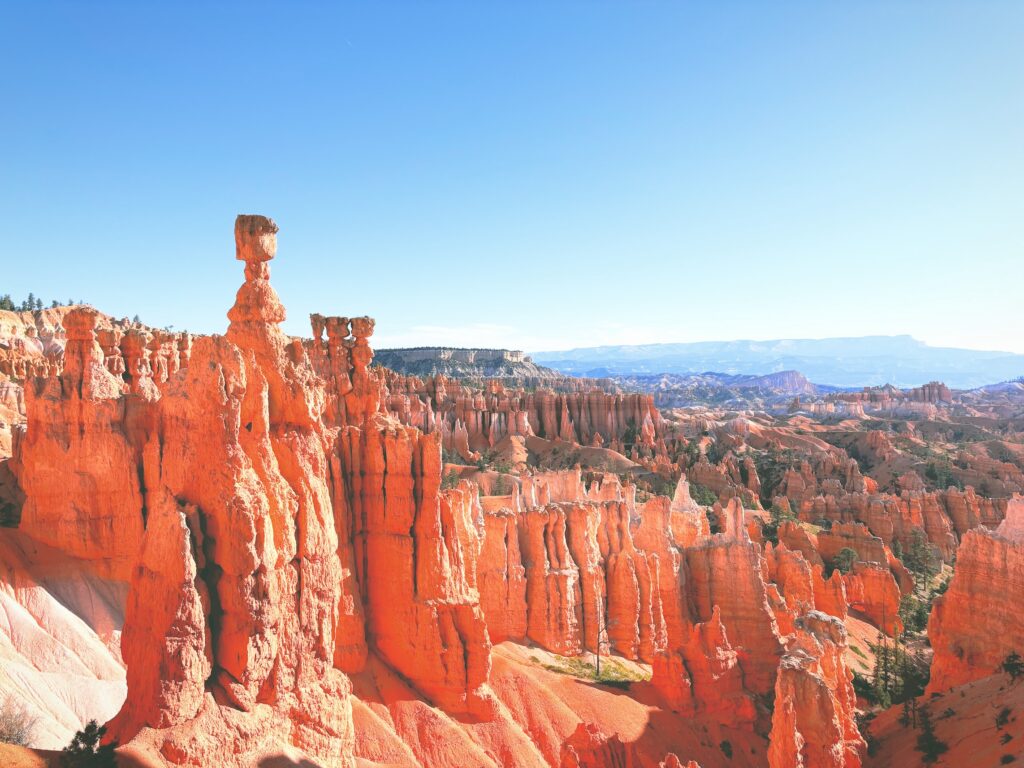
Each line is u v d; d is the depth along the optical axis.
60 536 48.12
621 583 72.12
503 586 66.31
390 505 51.06
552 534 71.12
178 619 30.91
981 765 45.62
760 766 57.16
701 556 74.19
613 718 55.44
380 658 50.56
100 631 46.75
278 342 41.84
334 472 49.00
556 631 67.69
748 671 65.00
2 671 40.28
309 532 38.16
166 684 30.30
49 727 39.66
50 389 49.34
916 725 54.97
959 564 64.06
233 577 32.94
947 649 63.34
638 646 71.25
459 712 50.12
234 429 34.03
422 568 50.88
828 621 53.34
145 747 29.19
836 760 43.22
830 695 43.97
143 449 50.72
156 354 65.38
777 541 115.75
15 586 44.88
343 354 58.28
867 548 111.25
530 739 51.88
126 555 49.41
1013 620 58.84
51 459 48.72
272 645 34.31
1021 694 50.09
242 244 41.56
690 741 56.41
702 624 61.84
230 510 33.09
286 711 35.44
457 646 50.41
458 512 60.28
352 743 39.38
